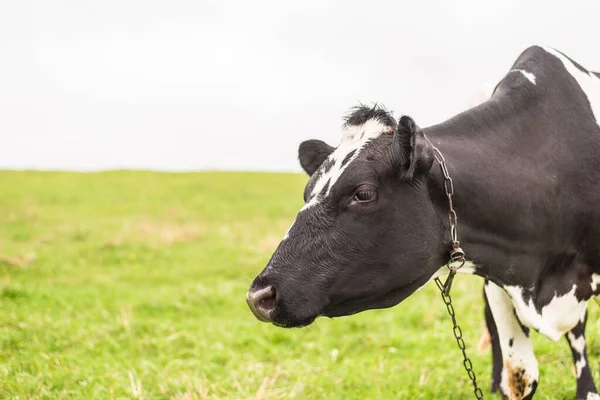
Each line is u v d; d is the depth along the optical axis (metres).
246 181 33.25
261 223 20.23
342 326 8.81
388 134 4.36
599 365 6.59
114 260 14.61
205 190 29.61
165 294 10.99
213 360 7.63
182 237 17.16
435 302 9.70
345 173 4.29
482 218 4.54
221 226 19.67
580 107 5.04
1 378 6.37
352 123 4.48
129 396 6.27
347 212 4.30
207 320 9.43
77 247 15.91
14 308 9.52
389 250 4.32
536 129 4.88
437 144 4.58
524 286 4.82
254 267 13.49
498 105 4.91
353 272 4.32
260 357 7.81
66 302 10.21
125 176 34.66
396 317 9.09
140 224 19.39
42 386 6.30
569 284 4.97
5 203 24.69
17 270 13.09
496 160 4.65
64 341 7.89
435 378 6.72
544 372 6.66
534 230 4.70
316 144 4.92
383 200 4.27
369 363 7.39
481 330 8.21
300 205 24.72
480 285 10.47
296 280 4.29
